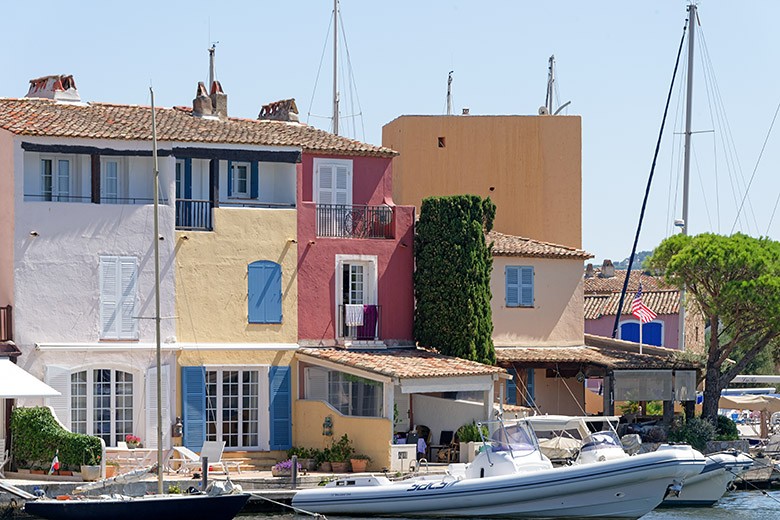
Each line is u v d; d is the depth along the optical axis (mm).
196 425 79000
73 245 77000
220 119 89625
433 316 87125
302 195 87688
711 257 92062
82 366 76250
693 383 94438
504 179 115812
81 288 77000
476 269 87125
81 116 81625
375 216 88500
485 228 89812
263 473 75938
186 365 79062
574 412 98875
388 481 69688
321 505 69500
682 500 76812
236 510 62781
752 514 73812
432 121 115000
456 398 83750
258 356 81312
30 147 75812
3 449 73375
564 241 116312
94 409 76688
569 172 116625
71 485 67688
